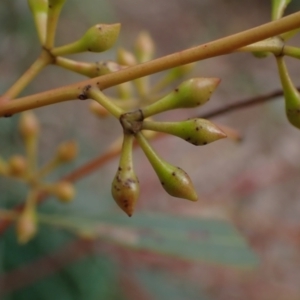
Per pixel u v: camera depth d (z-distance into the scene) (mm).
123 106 270
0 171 287
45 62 205
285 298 716
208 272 687
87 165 296
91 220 323
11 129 507
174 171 189
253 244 657
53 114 695
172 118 802
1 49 589
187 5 1172
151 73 187
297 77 1053
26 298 465
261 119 950
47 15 206
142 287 539
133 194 187
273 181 834
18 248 462
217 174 867
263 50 193
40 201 308
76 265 488
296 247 718
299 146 942
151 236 316
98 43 202
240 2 1224
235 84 985
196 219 320
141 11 1107
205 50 185
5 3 580
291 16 182
